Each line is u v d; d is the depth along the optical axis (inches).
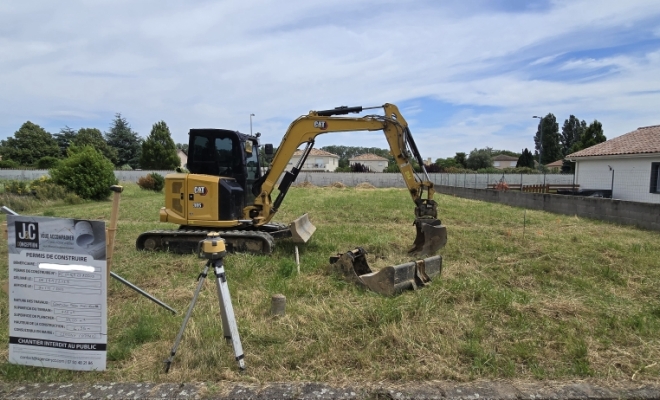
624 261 262.4
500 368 127.3
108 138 2252.7
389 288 192.7
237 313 166.4
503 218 481.1
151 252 288.2
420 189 299.7
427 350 135.7
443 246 283.1
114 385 117.1
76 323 122.7
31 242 121.6
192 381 119.8
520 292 196.7
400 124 296.4
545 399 112.6
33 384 117.7
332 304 177.8
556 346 142.1
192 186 292.4
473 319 161.3
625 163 687.7
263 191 309.9
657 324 159.9
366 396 112.7
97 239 120.7
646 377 123.9
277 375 122.8
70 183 733.3
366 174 1476.4
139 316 161.6
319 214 518.9
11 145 2160.4
